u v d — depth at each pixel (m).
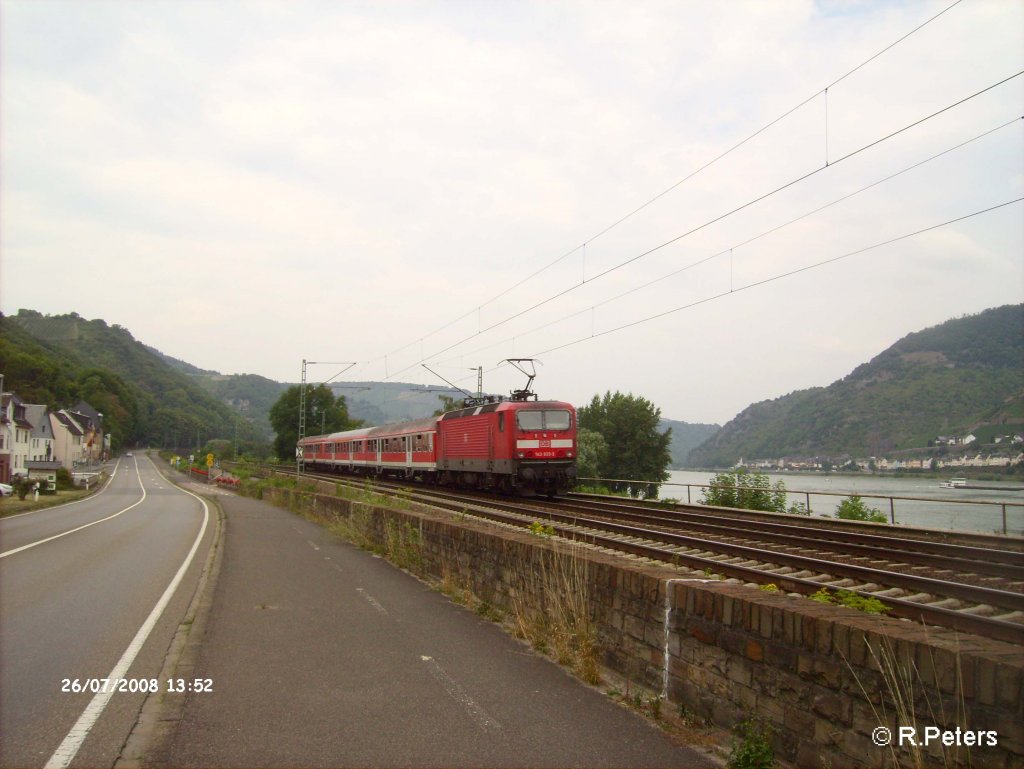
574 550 7.69
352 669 6.52
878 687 3.90
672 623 5.64
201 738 4.92
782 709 4.51
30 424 78.12
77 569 13.33
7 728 5.12
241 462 66.50
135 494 51.81
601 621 6.65
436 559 11.62
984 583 9.79
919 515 23.34
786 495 22.58
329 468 58.25
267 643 7.45
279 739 4.91
